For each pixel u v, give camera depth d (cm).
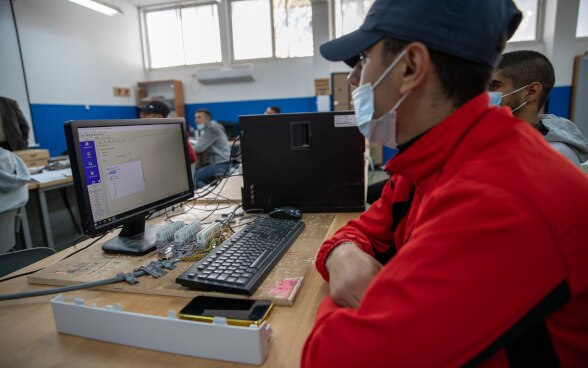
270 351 56
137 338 59
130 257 93
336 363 41
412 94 53
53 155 538
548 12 585
